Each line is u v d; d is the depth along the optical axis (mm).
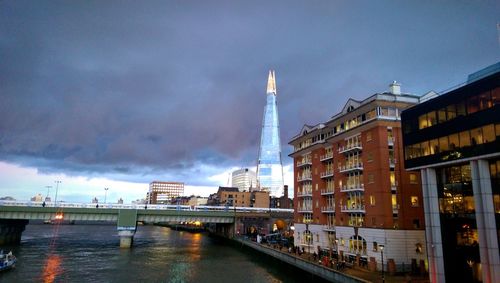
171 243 120625
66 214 100875
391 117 56625
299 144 86875
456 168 40875
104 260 77250
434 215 42219
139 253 90625
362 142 60531
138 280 57438
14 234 106125
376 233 54781
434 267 41250
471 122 37906
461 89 39500
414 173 56719
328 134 73812
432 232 41969
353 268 53000
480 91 37281
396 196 55156
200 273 63844
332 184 70625
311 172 78938
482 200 36250
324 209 70750
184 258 82500
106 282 55656
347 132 63562
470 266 38344
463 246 39250
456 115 39812
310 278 55125
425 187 43594
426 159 43281
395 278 45938
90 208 103000
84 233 164000
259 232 115938
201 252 94938
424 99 58469
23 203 100000
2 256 64688
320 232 72125
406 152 46719
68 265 69875
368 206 57562
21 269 63969
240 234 113438
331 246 68312
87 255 84750
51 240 121812
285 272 65562
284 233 112188
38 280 55781
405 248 53031
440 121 41844
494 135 35312
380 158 55688
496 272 34656
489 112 36031
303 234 79375
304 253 69000
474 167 37500
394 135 57062
